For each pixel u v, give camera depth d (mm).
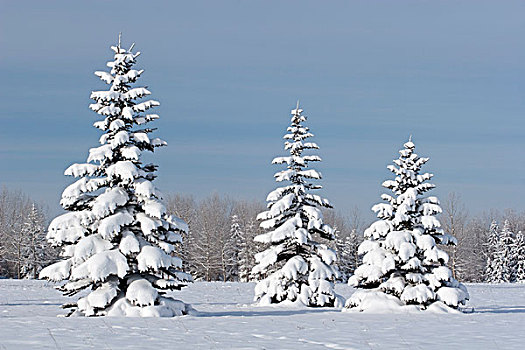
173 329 17406
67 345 13492
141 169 24500
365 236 28234
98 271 21547
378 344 14781
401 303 26875
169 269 23281
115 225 22359
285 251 34312
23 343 13641
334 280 33469
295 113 35656
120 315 21844
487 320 22031
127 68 25016
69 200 23422
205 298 40156
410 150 29156
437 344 14844
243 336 16141
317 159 34750
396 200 28609
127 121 24625
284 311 28062
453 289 26734
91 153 23438
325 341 15328
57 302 33875
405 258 26844
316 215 33344
